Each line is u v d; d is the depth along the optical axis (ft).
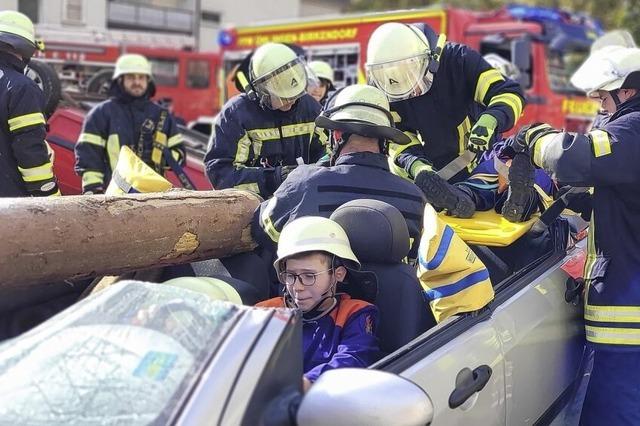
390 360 6.41
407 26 10.59
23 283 6.95
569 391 9.59
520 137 9.20
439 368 6.66
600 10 57.47
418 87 10.48
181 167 17.24
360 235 7.82
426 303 8.05
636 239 8.96
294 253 7.16
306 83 12.48
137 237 7.75
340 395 5.04
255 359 5.00
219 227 8.75
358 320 7.43
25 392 4.86
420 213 8.82
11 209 6.78
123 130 16.22
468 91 11.09
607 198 9.00
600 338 9.11
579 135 8.42
